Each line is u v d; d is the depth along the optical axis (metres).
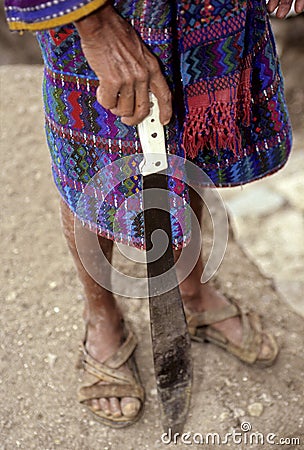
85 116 1.25
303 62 3.02
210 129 1.34
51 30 1.17
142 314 1.93
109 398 1.66
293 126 2.77
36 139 2.52
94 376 1.68
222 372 1.79
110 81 1.09
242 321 1.79
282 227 2.24
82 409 1.72
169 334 1.39
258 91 1.38
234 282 2.05
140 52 1.09
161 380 1.47
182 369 1.47
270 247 2.17
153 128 1.17
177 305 1.36
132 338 1.74
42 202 2.30
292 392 1.75
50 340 1.88
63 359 1.83
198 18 1.17
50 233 2.20
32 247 2.15
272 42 1.38
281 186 2.41
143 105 1.13
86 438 1.67
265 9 1.31
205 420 1.69
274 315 1.96
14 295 2.01
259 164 1.49
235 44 1.22
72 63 1.20
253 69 1.35
